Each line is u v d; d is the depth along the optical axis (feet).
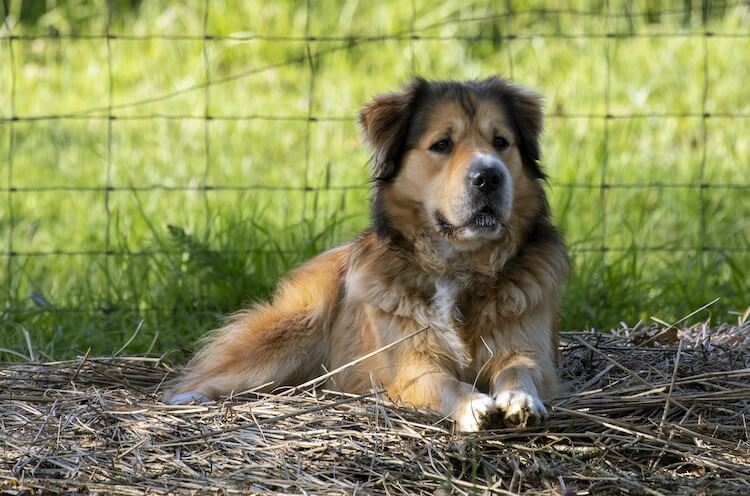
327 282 31.96
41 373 30.48
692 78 61.41
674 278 41.27
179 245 39.63
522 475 23.36
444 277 28.84
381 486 23.02
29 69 67.00
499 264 28.63
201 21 68.54
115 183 53.11
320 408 25.77
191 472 23.36
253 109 61.16
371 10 68.13
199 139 58.03
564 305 37.93
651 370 29.50
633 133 57.26
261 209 47.78
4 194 52.39
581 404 26.43
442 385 26.86
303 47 66.90
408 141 29.55
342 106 60.39
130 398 27.81
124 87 65.31
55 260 44.65
